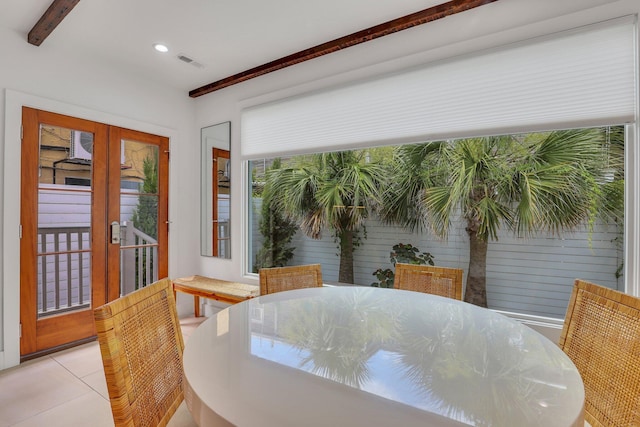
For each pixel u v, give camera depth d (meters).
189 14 2.21
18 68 2.39
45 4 2.08
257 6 2.13
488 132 2.05
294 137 2.88
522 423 0.63
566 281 2.20
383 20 2.30
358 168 3.11
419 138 2.28
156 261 3.36
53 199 2.61
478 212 2.47
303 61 2.80
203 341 1.05
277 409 0.68
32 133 2.46
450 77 2.17
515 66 1.97
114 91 2.98
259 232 3.46
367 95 2.49
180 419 1.08
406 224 2.88
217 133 3.49
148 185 3.28
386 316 1.33
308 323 1.24
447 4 2.10
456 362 0.91
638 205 1.73
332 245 3.24
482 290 2.49
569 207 2.16
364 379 0.81
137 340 0.95
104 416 1.82
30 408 1.88
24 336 2.42
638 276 1.73
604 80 1.76
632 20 1.69
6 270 2.33
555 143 2.20
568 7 1.83
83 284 2.81
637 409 0.91
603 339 1.09
